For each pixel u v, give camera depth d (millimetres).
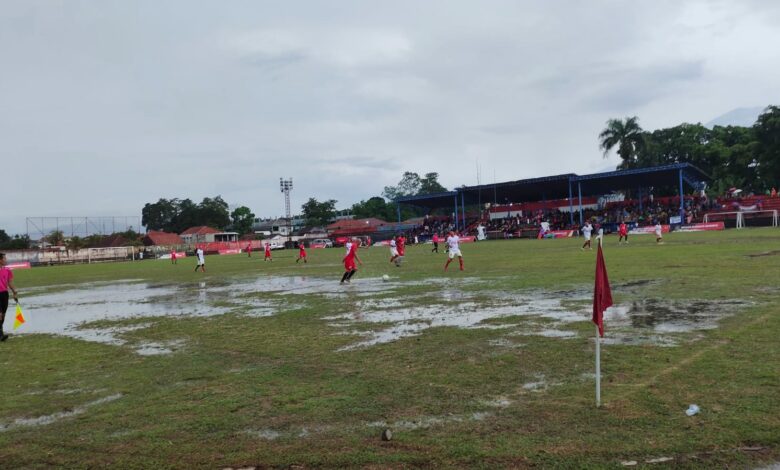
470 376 7109
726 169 76625
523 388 6453
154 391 7301
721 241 34531
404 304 14250
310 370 7934
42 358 10148
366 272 26109
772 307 10680
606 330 9477
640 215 66688
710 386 6082
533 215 79312
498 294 15188
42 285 31266
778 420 5066
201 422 5906
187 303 17781
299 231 121812
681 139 80250
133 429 5824
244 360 8859
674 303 11867
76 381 8164
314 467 4688
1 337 12406
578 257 28109
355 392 6699
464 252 40875
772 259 20453
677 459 4430
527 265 24750
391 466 4598
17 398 7402
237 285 23531
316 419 5812
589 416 5414
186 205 145625
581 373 6918
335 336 10438
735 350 7562
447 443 4973
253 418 5949
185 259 69188
